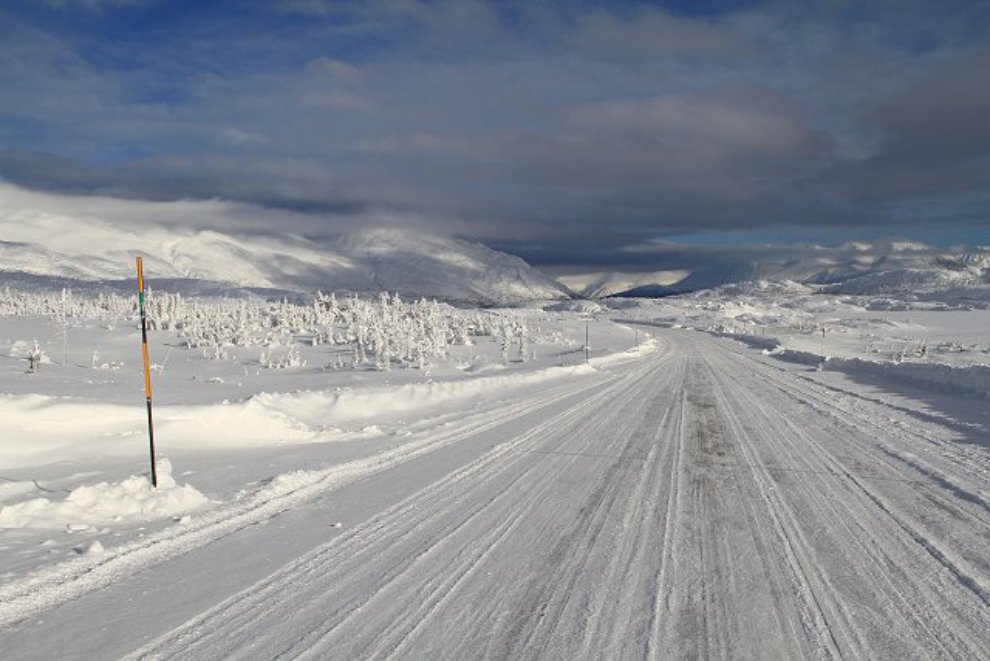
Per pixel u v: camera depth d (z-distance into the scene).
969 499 8.94
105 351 47.50
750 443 13.23
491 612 5.48
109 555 6.72
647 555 6.85
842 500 8.92
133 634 5.05
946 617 5.36
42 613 5.41
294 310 65.56
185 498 8.63
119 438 12.37
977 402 18.36
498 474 10.66
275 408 16.73
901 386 23.14
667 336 74.12
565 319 97.31
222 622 5.27
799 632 5.10
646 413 17.70
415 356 42.19
